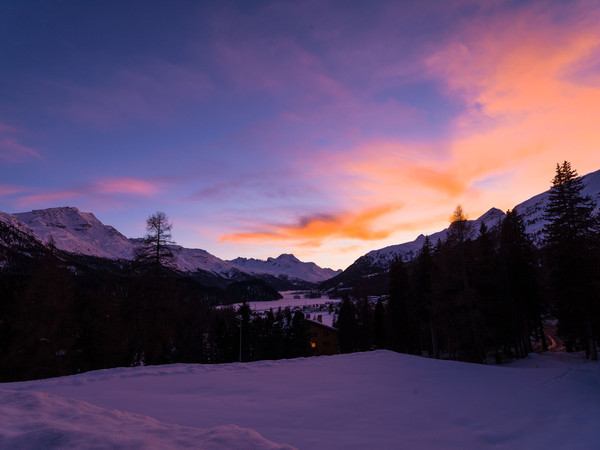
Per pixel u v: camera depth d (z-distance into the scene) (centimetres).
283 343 5528
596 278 2717
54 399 505
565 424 748
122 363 3441
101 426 413
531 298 3525
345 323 5797
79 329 3241
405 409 809
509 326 3359
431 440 606
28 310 2427
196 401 782
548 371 1603
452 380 1259
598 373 1576
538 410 870
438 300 3012
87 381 1012
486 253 3338
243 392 912
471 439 628
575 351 3806
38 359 2420
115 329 3114
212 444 382
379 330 5678
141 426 438
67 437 353
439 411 810
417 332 4362
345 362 1623
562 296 2875
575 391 1170
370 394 952
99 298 3309
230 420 639
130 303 2333
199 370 1259
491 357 4141
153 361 2366
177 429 440
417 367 1548
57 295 2555
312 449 514
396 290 4400
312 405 798
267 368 1362
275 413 712
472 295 2727
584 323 2836
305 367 1423
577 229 2814
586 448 604
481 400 954
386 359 1755
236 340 5722
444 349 5156
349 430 630
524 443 622
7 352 2430
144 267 2400
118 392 858
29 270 2670
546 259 3031
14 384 961
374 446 548
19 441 338
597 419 798
